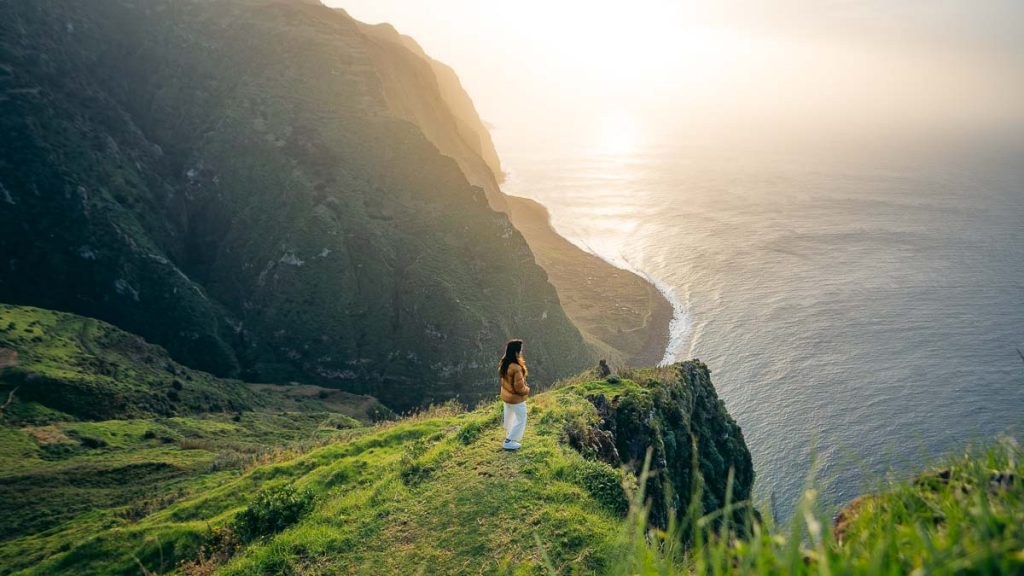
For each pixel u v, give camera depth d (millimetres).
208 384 84375
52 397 60219
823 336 112312
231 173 128375
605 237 196625
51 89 122375
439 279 113188
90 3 144625
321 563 11180
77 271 104750
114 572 15250
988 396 87875
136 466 39438
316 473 17438
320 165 125375
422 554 10758
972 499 2906
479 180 179375
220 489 20391
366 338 111688
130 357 80688
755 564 2598
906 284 135625
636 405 24547
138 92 142375
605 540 10250
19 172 105688
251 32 147250
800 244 170500
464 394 107250
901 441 78750
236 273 121312
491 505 11984
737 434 42656
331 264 113938
